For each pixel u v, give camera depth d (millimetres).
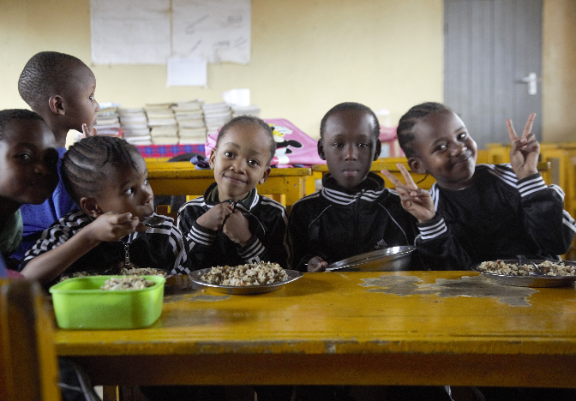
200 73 5004
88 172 1108
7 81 4867
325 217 1591
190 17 4949
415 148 1582
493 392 1201
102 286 804
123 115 3695
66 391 646
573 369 681
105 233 945
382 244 1536
